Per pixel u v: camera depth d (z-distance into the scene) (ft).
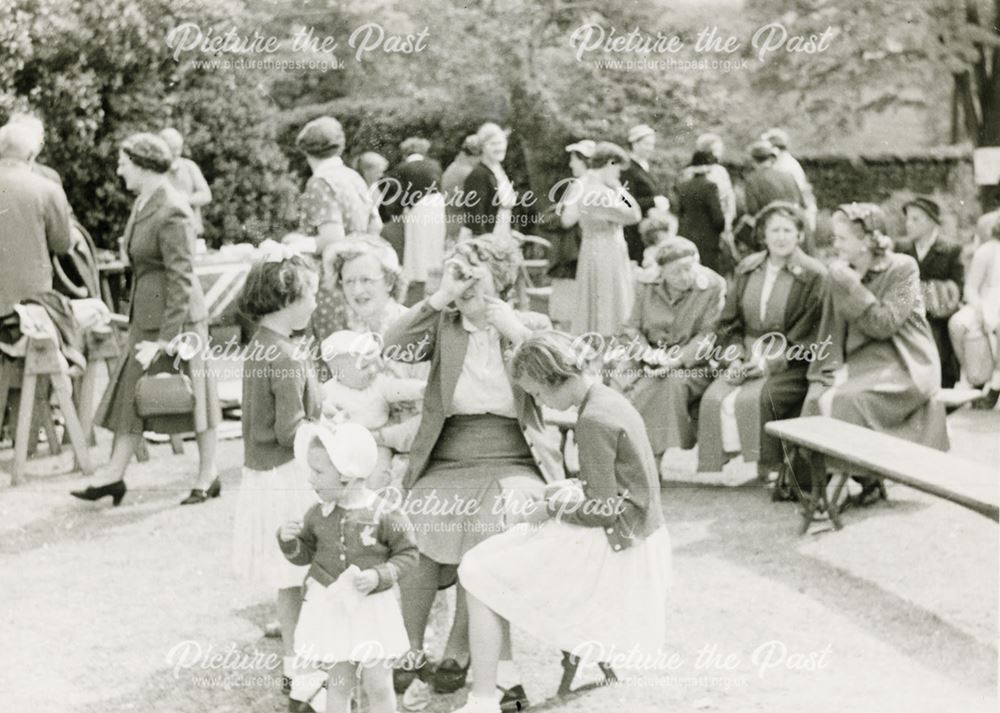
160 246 20.76
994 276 27.78
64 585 17.80
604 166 25.38
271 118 33.81
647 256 25.41
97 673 15.02
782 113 36.94
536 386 13.65
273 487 14.25
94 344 25.12
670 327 22.06
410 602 14.42
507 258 14.76
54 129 29.76
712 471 21.57
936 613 16.34
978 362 27.63
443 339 14.80
